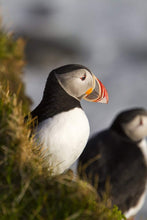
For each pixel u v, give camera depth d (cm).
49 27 3972
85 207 584
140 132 1101
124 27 4122
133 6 4506
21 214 559
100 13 4412
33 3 4425
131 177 1052
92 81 783
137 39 3919
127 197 1050
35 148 668
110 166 1050
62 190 589
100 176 1034
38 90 2717
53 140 695
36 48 3544
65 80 747
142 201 1093
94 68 3384
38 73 3266
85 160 1078
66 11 4419
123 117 1113
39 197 571
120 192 1037
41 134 698
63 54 3600
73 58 3588
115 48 3759
